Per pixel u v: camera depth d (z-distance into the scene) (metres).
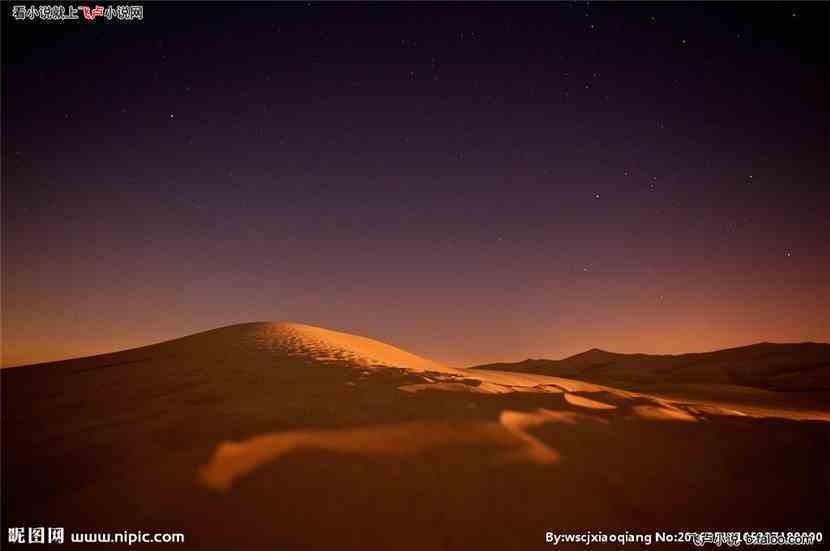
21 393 8.06
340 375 8.48
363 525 4.05
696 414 7.77
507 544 4.09
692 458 6.12
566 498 4.77
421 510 4.30
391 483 4.58
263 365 9.70
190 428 5.38
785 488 5.74
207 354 11.48
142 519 3.85
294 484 4.40
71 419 6.12
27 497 4.09
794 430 7.53
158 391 7.64
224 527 3.84
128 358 11.91
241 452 4.80
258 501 4.14
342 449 5.02
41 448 5.01
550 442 5.77
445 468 4.91
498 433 5.69
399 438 5.36
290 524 3.95
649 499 5.09
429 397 6.77
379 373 8.65
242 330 15.38
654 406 7.79
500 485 4.77
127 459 4.66
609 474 5.35
